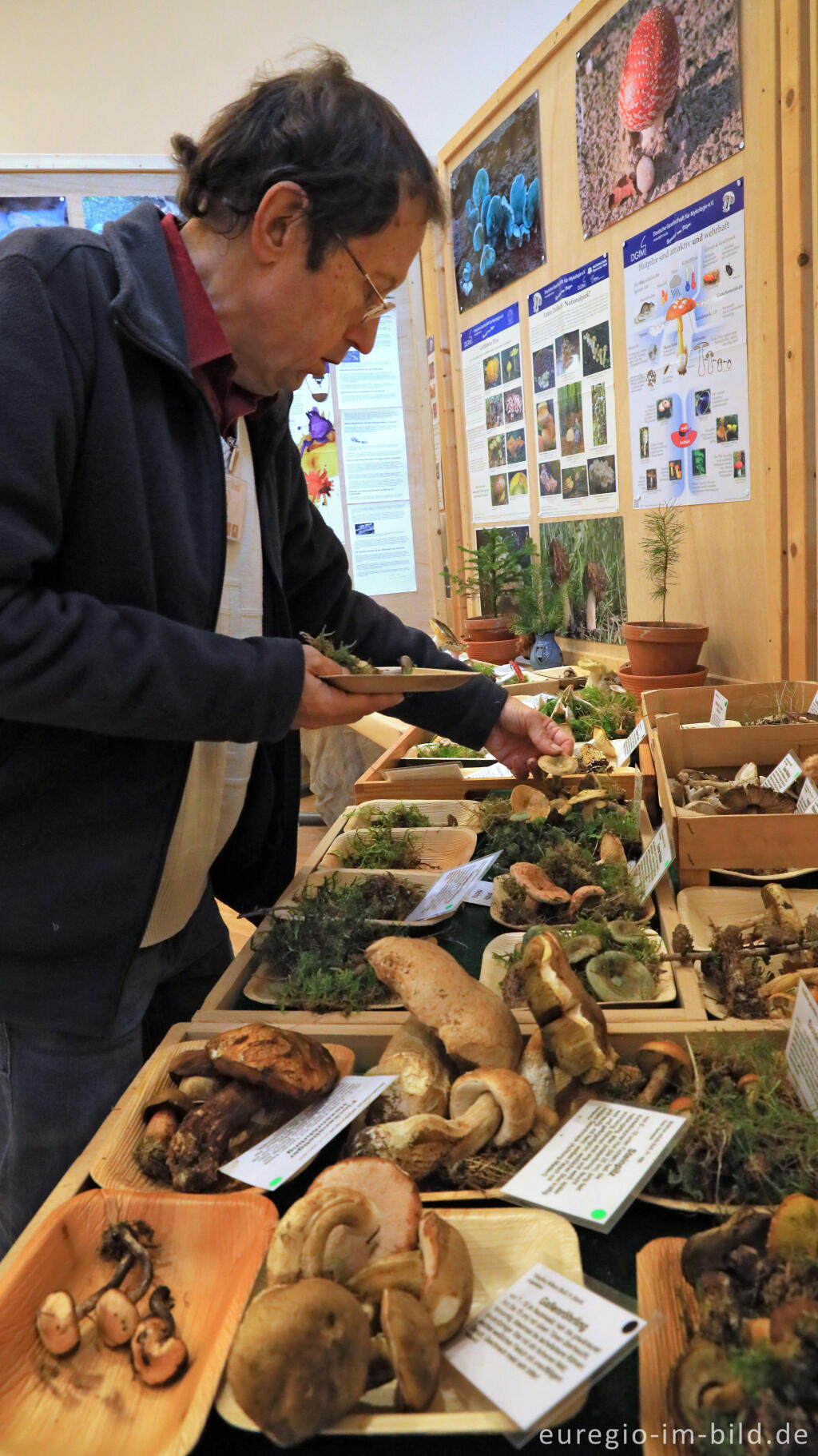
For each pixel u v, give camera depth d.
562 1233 0.77
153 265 1.14
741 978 1.14
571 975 0.95
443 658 1.80
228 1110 0.91
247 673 1.10
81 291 1.08
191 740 1.14
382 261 1.16
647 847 1.54
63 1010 1.17
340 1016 1.17
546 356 3.36
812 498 2.17
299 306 1.16
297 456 1.64
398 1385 0.65
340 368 3.34
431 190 1.16
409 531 3.53
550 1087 0.94
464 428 4.25
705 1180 0.82
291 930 1.33
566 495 3.37
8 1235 1.27
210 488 1.22
